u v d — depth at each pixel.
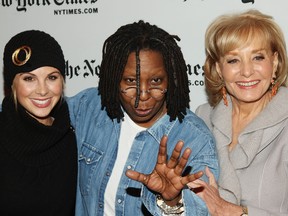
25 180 1.65
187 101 1.60
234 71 1.78
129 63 1.47
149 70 1.46
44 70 1.64
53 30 2.52
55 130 1.66
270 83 1.81
